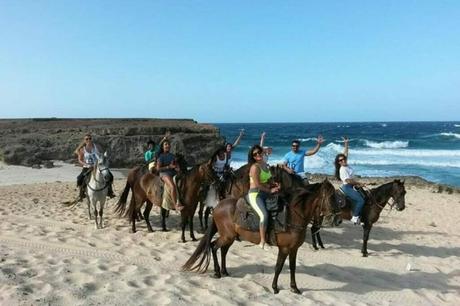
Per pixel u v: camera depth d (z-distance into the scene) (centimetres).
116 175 2847
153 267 835
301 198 738
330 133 10244
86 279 721
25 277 707
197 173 1028
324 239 1184
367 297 779
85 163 1259
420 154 4838
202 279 791
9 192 1903
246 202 759
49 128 3972
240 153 5062
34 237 1015
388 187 1042
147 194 1123
